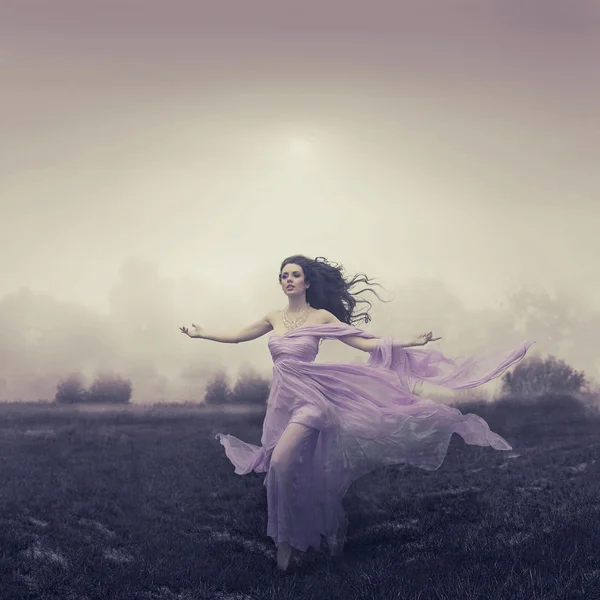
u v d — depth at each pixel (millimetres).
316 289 6621
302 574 4879
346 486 5496
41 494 7266
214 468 9281
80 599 4242
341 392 5828
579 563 4141
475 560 4480
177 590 4547
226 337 6613
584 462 9602
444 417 5781
